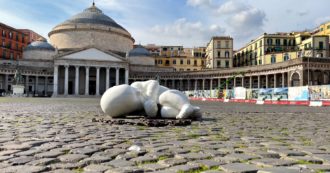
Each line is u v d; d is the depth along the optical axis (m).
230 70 95.38
